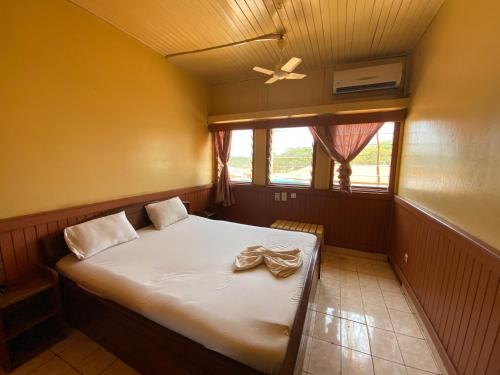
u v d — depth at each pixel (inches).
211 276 67.2
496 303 45.9
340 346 70.8
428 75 91.8
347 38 105.0
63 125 82.8
